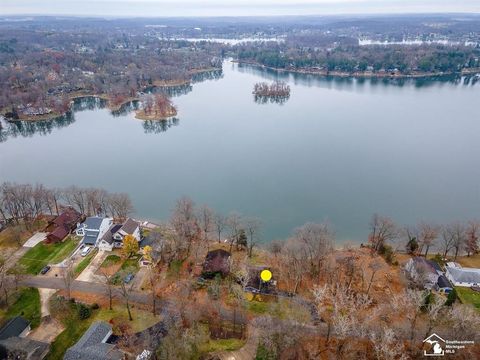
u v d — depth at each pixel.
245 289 78.75
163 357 58.84
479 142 179.25
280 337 63.06
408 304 70.44
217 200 128.25
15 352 60.19
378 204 125.50
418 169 151.38
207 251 94.25
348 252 93.56
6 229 102.75
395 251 99.06
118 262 88.88
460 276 82.06
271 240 104.25
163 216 119.19
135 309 73.56
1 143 191.88
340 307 70.81
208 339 65.25
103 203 110.81
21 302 75.56
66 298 75.44
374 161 159.25
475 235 101.50
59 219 103.00
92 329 64.50
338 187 137.25
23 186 114.06
